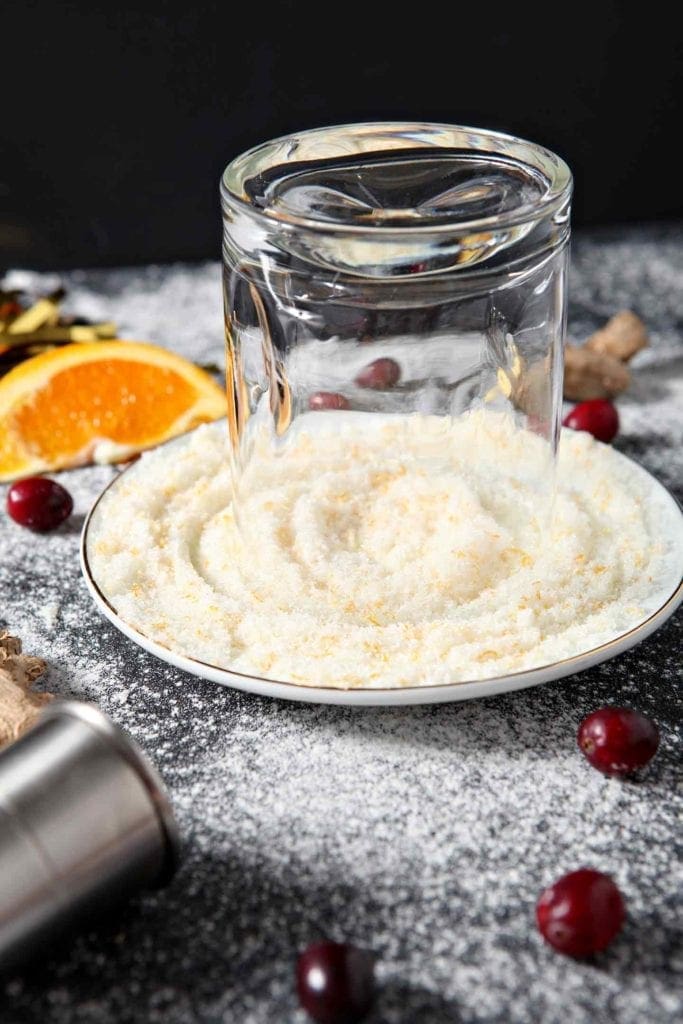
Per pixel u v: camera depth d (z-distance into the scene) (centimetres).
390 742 41
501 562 43
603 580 43
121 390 56
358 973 34
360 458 47
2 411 54
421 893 36
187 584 43
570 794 39
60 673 43
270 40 73
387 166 45
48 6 71
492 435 46
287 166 44
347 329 44
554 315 44
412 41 75
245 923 36
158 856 35
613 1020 34
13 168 75
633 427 56
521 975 35
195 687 43
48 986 35
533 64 76
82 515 52
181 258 80
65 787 34
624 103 79
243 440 45
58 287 66
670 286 69
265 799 39
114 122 74
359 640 41
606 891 35
